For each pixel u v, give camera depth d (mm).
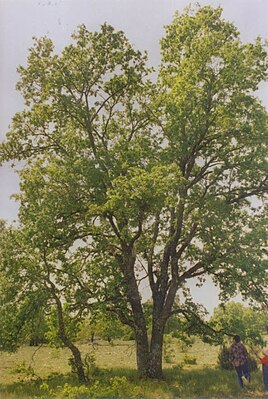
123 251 18906
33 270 17594
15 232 18219
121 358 26234
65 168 18062
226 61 18391
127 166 18312
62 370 21672
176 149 19531
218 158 19891
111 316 19609
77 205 18203
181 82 18469
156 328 19016
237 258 17031
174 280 19109
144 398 14930
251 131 18641
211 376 18484
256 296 17641
